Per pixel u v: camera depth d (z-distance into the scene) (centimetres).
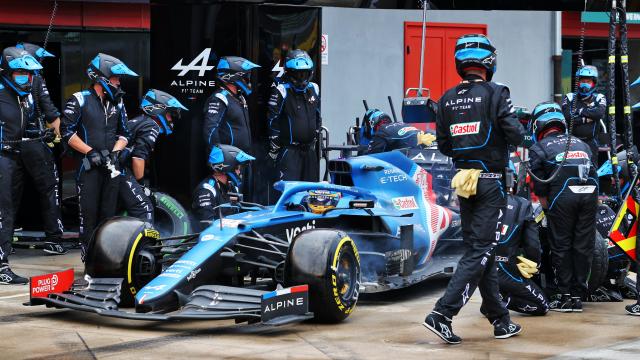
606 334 1211
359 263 1307
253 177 1895
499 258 1321
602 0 2455
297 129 1858
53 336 1177
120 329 1223
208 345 1123
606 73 2678
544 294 1398
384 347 1118
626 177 1614
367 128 1970
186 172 1903
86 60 2197
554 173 1317
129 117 2236
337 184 1495
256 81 1909
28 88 1659
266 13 1917
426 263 1562
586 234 1374
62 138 1617
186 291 1212
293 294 1176
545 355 1083
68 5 2159
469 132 1149
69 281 1340
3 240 1608
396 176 1499
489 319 1191
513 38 2428
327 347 1113
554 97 2466
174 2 1902
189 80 1903
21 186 1845
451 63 2402
